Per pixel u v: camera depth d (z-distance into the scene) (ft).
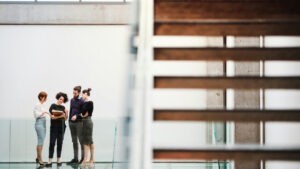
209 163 37.29
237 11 16.38
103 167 35.19
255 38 27.84
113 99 48.65
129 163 10.64
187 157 14.70
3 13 48.62
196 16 16.56
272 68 25.16
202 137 47.55
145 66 13.34
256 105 28.09
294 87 14.99
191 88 15.46
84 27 49.26
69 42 49.24
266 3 16.24
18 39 49.24
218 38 42.34
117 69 48.93
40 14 48.73
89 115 32.68
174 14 16.62
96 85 48.85
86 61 49.03
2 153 37.29
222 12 16.47
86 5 48.93
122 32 49.19
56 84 48.83
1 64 49.01
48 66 48.98
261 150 14.25
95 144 35.88
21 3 48.83
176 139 47.62
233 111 14.88
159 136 47.78
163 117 15.19
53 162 34.73
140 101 12.34
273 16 16.19
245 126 28.55
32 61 49.03
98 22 48.80
